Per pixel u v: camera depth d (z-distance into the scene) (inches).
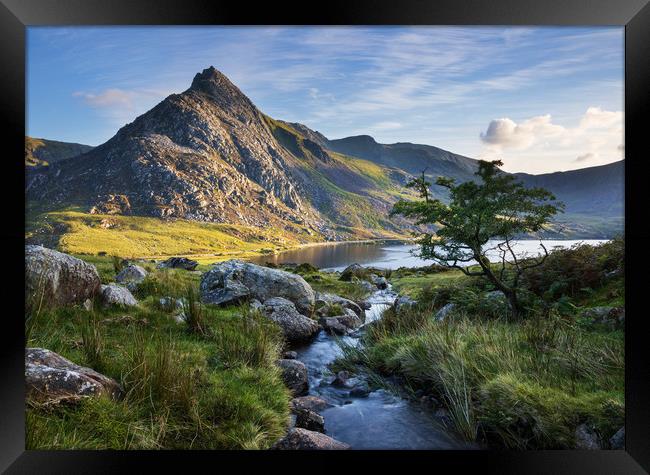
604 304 290.7
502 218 316.5
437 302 404.5
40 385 154.8
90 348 198.1
